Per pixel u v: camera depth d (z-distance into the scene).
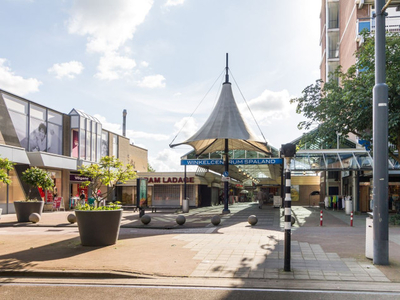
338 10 40.97
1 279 7.38
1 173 14.20
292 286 6.67
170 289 6.52
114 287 6.68
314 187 45.34
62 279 7.35
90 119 33.19
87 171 11.96
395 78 15.54
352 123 17.17
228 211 24.98
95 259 8.81
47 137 28.19
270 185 52.78
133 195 37.62
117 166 12.09
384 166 8.29
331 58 40.38
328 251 9.95
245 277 7.24
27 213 18.53
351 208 23.69
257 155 32.69
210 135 24.88
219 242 11.45
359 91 16.19
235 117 25.77
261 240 11.87
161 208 33.28
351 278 7.16
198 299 5.95
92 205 11.96
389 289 6.48
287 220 7.80
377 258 8.27
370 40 17.00
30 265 8.15
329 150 26.22
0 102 23.34
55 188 27.98
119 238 12.70
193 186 37.22
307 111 18.56
